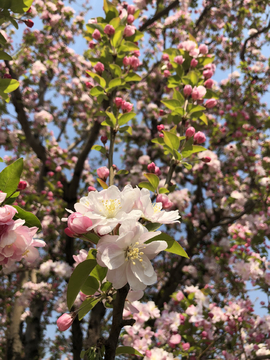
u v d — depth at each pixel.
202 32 7.44
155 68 7.21
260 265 4.13
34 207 5.88
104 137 2.14
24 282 5.77
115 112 2.06
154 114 6.92
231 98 7.26
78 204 1.19
